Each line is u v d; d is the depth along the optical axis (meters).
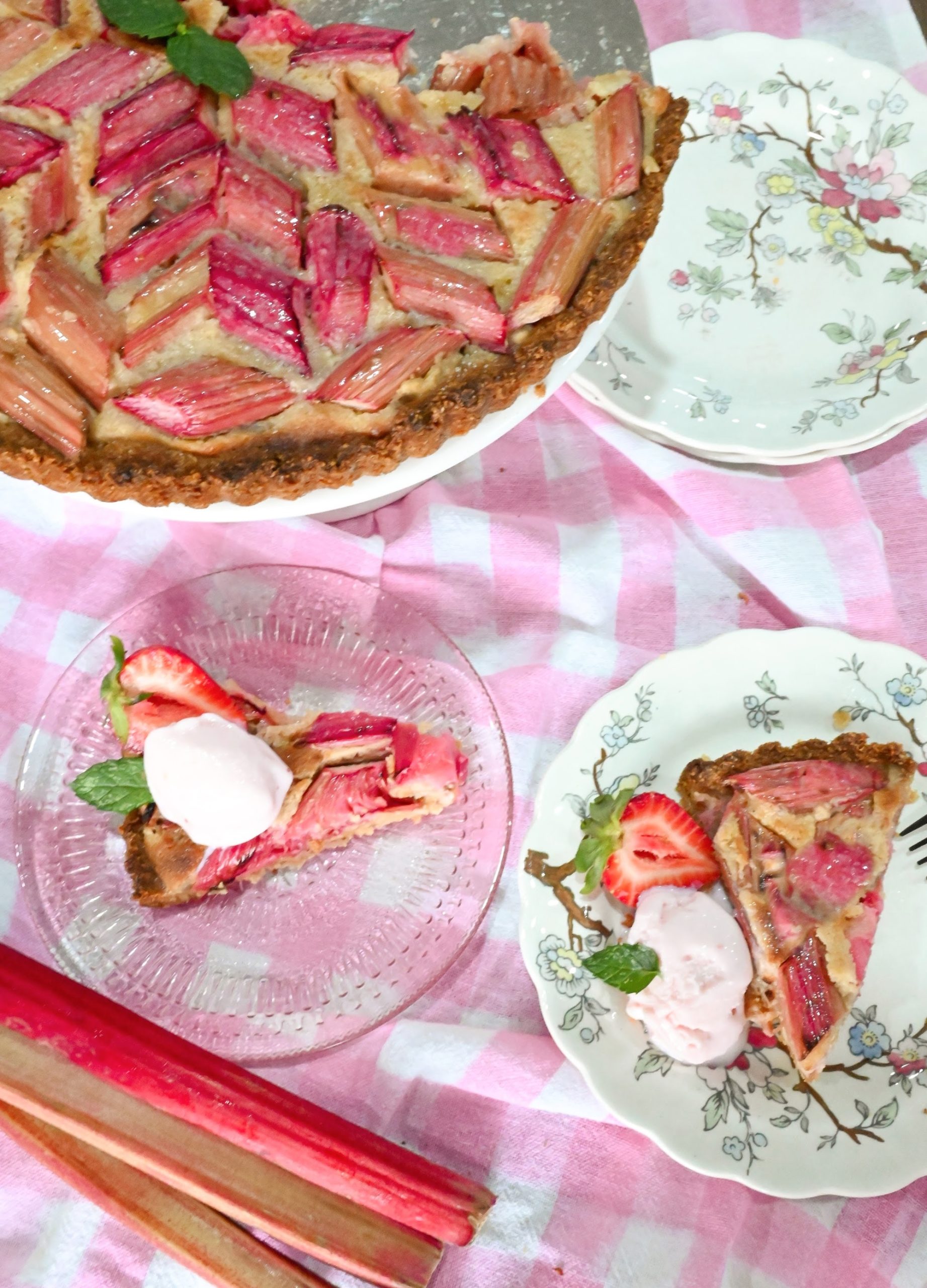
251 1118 0.76
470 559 0.85
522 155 0.76
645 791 0.81
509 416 0.76
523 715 0.84
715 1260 0.77
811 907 0.79
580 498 0.87
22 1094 0.75
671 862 0.79
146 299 0.74
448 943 0.79
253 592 0.84
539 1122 0.79
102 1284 0.78
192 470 0.74
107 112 0.75
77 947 0.79
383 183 0.76
